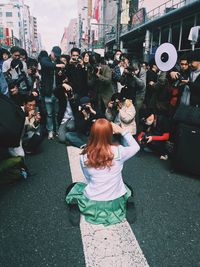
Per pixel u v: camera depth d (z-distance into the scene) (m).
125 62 7.03
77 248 2.46
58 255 2.38
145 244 2.52
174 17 13.69
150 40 17.97
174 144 4.05
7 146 3.36
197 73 4.16
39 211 3.04
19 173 3.74
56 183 3.72
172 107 4.66
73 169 4.20
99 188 2.70
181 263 2.30
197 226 2.79
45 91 5.53
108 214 2.79
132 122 5.25
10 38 39.62
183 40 17.19
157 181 3.84
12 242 2.53
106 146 2.59
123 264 2.28
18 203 3.20
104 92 6.61
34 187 3.61
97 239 2.58
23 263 2.29
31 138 4.72
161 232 2.69
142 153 4.98
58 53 5.95
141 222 2.85
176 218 2.93
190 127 3.82
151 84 5.81
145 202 3.25
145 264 2.28
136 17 23.02
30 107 4.68
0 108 3.27
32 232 2.67
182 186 3.70
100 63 6.39
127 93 6.01
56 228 2.74
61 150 5.10
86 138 5.49
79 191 3.03
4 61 5.81
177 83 4.50
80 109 5.29
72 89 5.66
